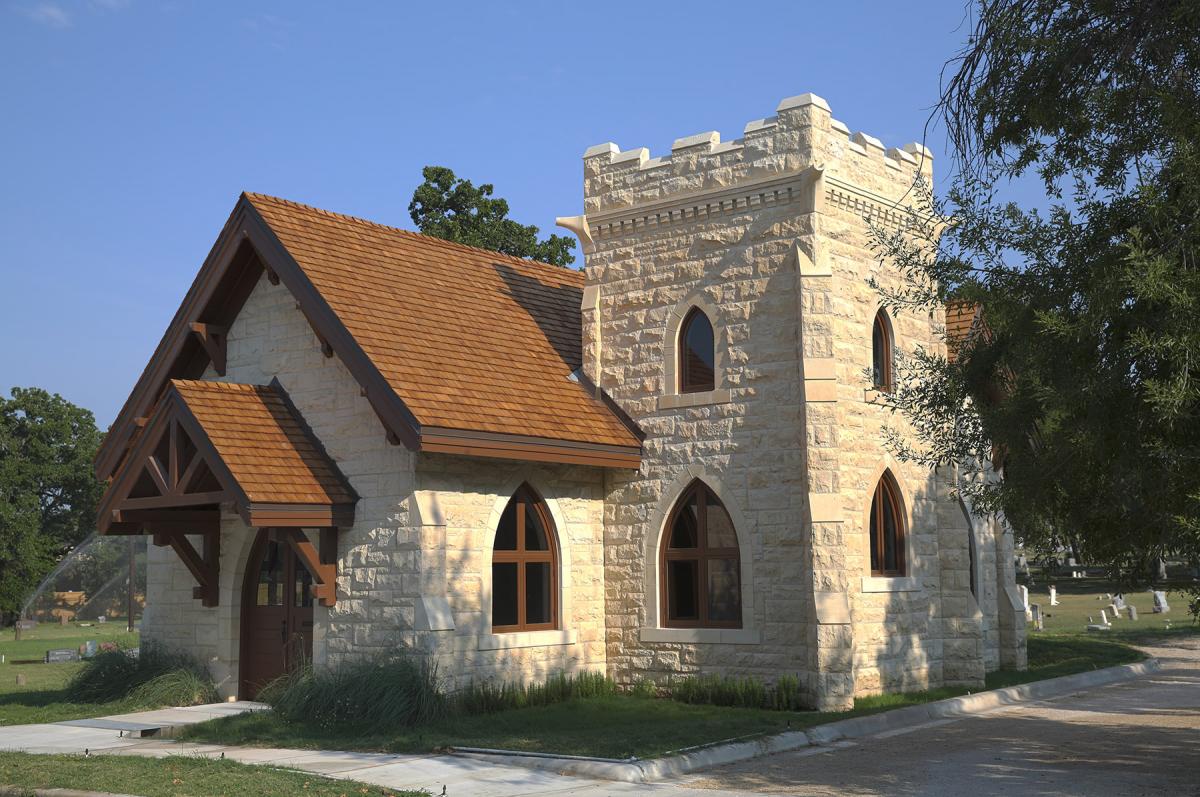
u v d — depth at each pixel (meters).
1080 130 11.16
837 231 19.08
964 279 11.73
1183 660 26.00
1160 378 9.84
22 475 65.69
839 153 19.30
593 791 11.52
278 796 10.88
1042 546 12.27
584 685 19.08
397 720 15.48
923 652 19.78
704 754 13.28
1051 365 10.48
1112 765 12.81
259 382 19.55
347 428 18.03
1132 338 9.53
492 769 12.72
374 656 17.11
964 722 16.67
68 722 16.98
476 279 22.30
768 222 19.12
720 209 19.72
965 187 11.77
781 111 19.09
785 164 18.91
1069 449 10.44
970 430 12.80
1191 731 15.41
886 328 20.17
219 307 20.14
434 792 11.47
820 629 17.45
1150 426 9.96
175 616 20.48
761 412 18.88
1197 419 9.73
